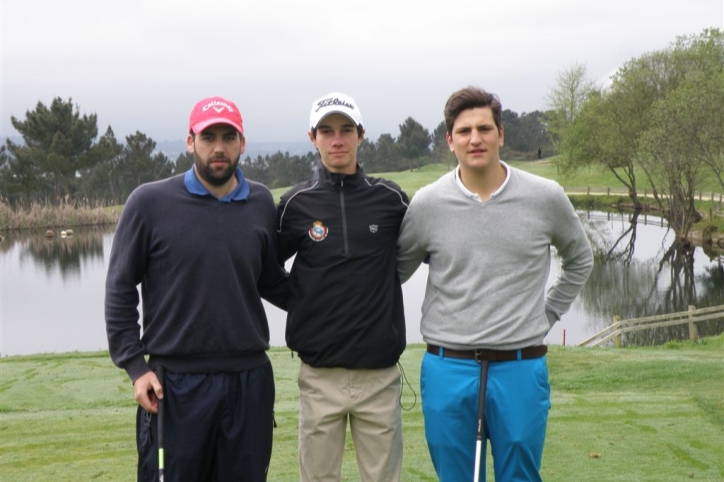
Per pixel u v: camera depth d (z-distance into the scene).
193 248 3.30
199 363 3.32
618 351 10.69
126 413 6.55
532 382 3.37
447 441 3.44
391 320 3.58
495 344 3.34
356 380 3.61
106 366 10.15
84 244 45.53
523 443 3.34
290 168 102.44
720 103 32.91
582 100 62.25
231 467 3.40
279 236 3.62
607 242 37.06
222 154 3.31
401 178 65.81
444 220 3.43
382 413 3.65
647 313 21.28
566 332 19.23
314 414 3.66
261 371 3.45
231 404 3.36
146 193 3.36
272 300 3.76
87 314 22.89
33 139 74.19
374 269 3.54
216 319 3.31
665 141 34.69
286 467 4.87
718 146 33.53
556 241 3.58
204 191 3.37
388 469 3.70
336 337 3.53
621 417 5.77
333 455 3.70
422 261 3.71
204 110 3.33
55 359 10.70
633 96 44.03
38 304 24.94
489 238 3.36
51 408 7.76
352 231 3.51
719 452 4.91
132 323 3.38
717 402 6.07
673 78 43.41
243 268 3.37
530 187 3.40
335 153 3.51
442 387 3.43
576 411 5.96
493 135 3.34
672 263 30.62
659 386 7.59
